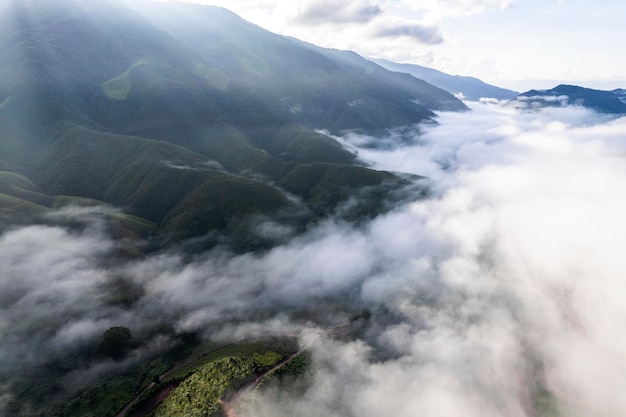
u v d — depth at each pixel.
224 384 101.50
